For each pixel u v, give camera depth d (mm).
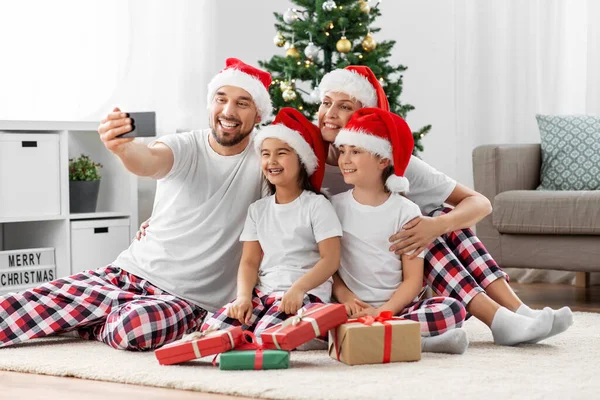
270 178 2252
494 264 2354
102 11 3824
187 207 2389
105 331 2258
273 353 1909
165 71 4070
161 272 2375
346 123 2352
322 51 3828
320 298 2197
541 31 4328
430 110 4668
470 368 1913
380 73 3611
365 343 1959
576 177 3684
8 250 3432
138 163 2219
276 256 2236
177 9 4129
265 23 4660
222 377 1822
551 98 4320
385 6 4734
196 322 2369
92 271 2451
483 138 4477
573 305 3344
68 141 3689
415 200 2447
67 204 3371
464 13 4492
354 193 2287
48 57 3662
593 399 1624
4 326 2266
